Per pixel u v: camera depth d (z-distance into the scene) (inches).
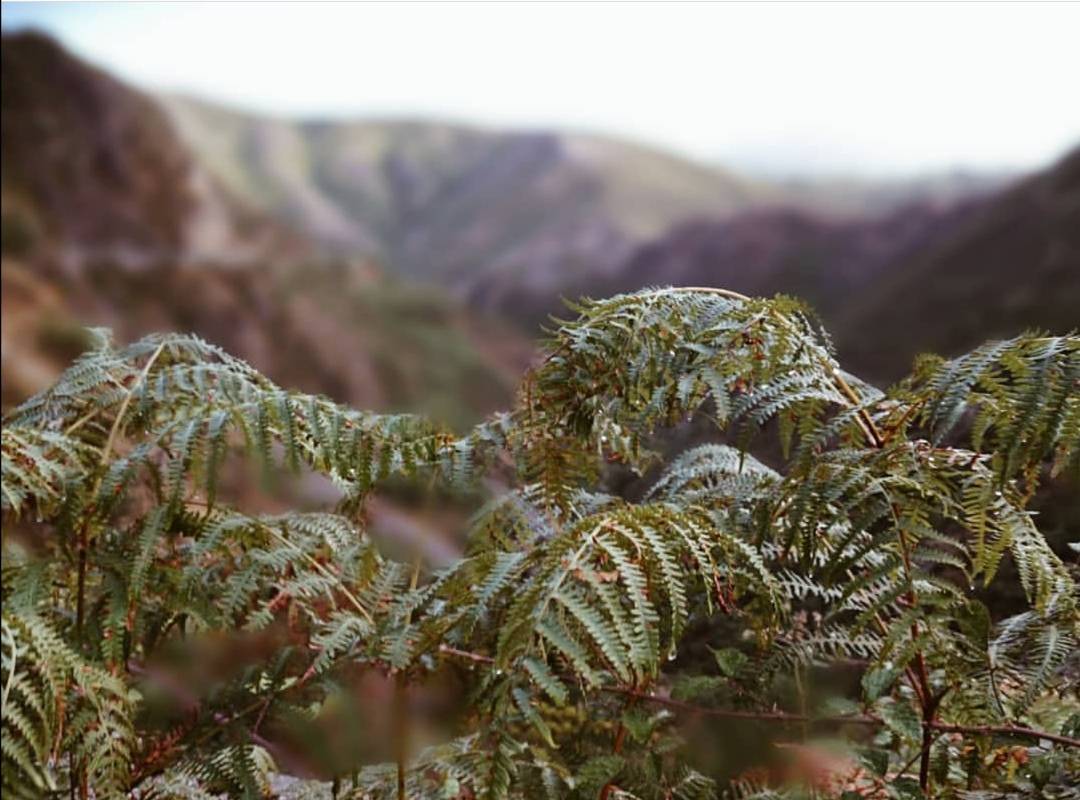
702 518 51.2
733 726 66.0
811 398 47.9
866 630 56.9
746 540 50.7
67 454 49.4
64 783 53.4
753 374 50.1
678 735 67.5
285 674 55.6
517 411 55.5
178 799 52.9
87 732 46.4
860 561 52.5
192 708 56.3
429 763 54.5
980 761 49.4
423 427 55.6
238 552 58.1
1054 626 50.8
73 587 55.2
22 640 42.6
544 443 54.3
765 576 47.2
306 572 54.7
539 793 53.1
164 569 51.3
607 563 46.0
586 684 58.6
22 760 40.3
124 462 48.1
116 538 50.8
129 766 50.3
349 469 51.9
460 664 59.7
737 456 60.6
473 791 51.6
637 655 39.7
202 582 53.7
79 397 55.9
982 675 49.5
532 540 55.2
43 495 47.0
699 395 50.4
